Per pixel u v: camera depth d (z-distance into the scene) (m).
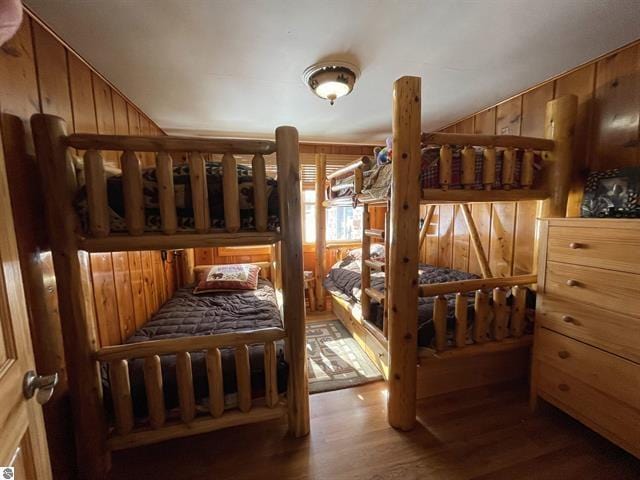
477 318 1.79
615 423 1.34
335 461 1.45
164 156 1.25
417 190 1.52
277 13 1.25
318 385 2.07
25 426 0.73
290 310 1.49
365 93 2.13
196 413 1.44
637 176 1.40
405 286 1.57
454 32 1.42
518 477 1.34
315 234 3.70
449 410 1.80
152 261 2.42
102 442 1.33
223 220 1.39
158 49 1.50
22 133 1.15
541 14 1.29
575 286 1.49
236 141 1.32
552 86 1.99
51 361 1.25
